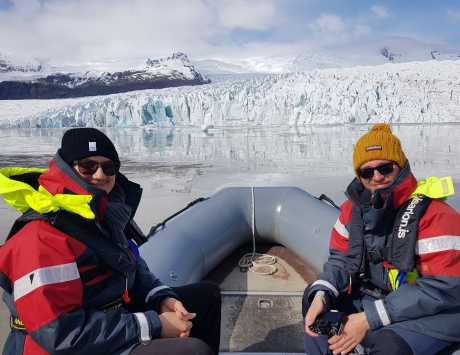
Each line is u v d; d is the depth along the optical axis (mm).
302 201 2707
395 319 1091
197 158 11961
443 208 1086
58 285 875
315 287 1277
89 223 966
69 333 878
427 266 1077
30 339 916
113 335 937
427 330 1063
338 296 1289
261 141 16766
